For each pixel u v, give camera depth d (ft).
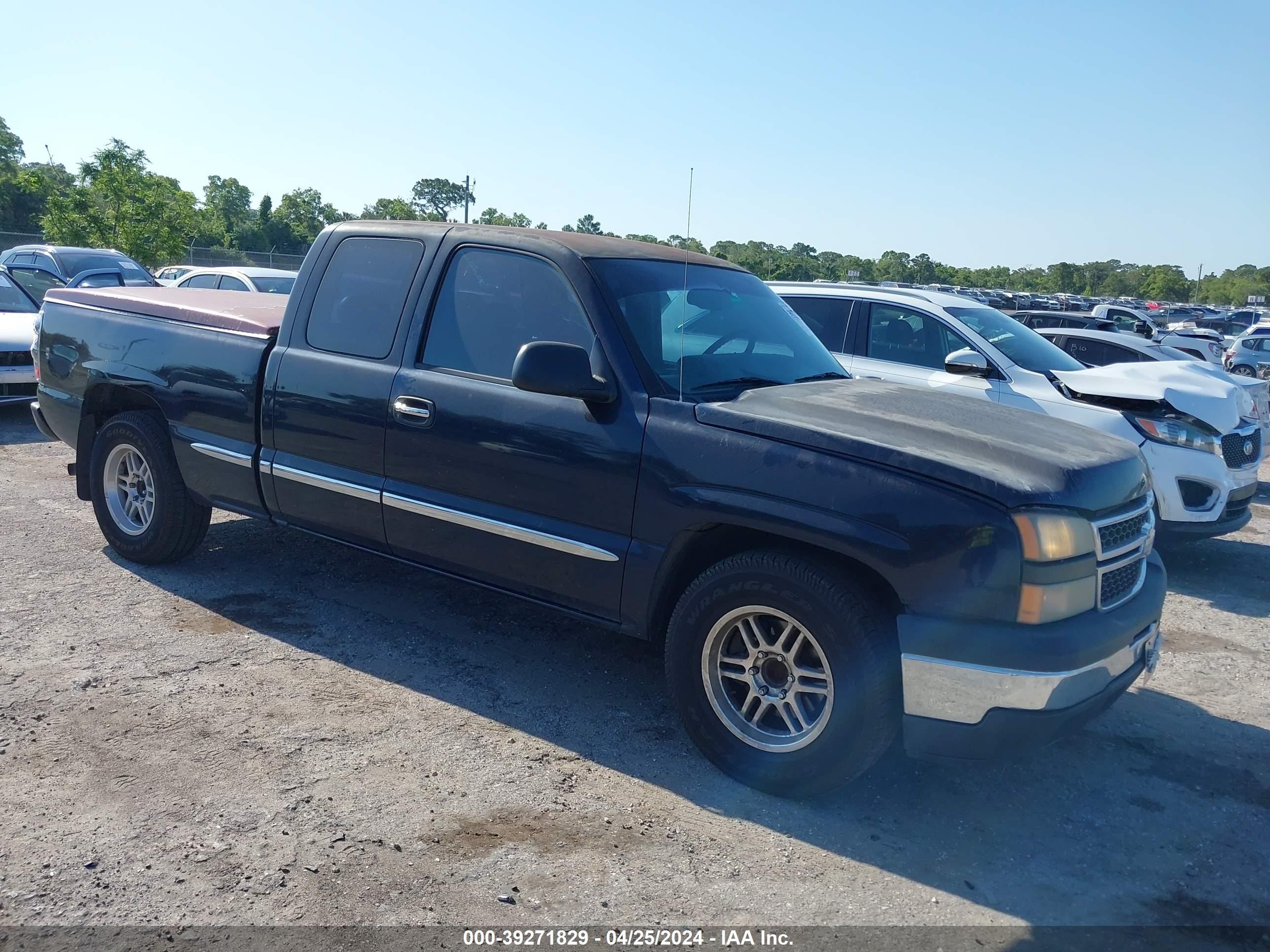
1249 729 14.26
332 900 9.11
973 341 23.76
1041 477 10.64
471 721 12.86
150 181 117.80
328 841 10.00
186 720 12.35
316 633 15.46
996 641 10.05
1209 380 22.99
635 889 9.55
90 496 18.58
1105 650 10.56
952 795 11.82
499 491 13.15
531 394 12.92
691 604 11.76
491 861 9.84
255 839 9.96
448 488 13.66
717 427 11.62
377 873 9.54
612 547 12.24
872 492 10.53
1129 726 14.14
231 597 16.74
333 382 14.75
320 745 11.96
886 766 12.46
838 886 9.84
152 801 10.52
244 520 21.35
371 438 14.34
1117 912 9.71
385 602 16.98
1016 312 50.31
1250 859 10.82
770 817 11.03
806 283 27.35
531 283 13.46
